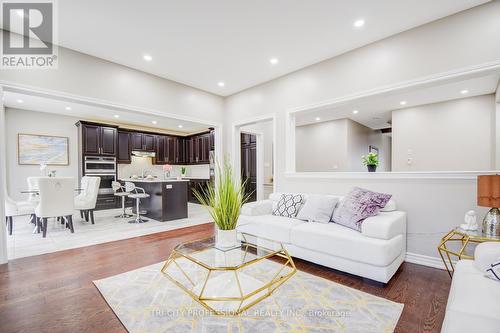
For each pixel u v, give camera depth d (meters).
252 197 6.62
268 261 2.80
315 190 3.68
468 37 2.47
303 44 3.21
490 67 2.35
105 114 6.43
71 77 3.32
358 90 3.26
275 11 2.57
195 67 3.89
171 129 8.59
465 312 1.09
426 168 5.39
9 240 3.64
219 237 1.99
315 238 2.52
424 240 2.75
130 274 2.44
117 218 5.38
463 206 2.54
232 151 5.11
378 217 2.44
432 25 2.68
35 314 1.77
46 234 3.95
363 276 2.23
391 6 2.46
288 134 4.09
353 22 2.74
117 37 3.05
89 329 1.60
